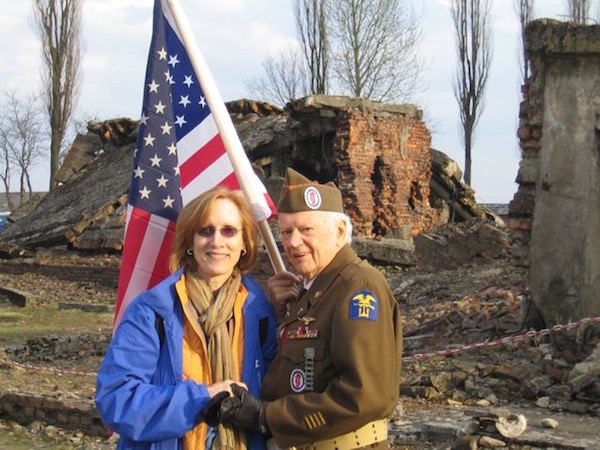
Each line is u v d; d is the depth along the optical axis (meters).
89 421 7.82
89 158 34.66
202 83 4.48
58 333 15.30
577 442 6.54
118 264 23.17
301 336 3.47
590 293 9.94
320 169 24.00
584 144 10.12
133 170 4.71
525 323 10.37
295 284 3.79
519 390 8.41
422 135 24.00
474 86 41.94
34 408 8.12
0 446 7.44
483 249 19.33
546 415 7.61
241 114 26.62
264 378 3.61
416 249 20.31
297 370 3.46
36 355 12.50
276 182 22.52
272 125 23.91
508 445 6.68
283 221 3.60
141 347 3.44
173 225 4.67
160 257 4.64
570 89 10.22
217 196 3.63
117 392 3.38
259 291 3.74
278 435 3.34
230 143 4.42
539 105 10.48
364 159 22.64
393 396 3.34
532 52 10.53
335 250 3.60
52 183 46.00
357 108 22.72
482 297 12.75
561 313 10.11
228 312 3.56
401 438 7.04
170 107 4.78
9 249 27.17
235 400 3.37
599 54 10.02
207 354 3.49
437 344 10.52
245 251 3.73
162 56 4.82
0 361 10.71
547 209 10.29
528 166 10.59
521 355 9.26
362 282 3.43
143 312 3.49
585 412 7.72
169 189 4.71
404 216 23.36
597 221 9.98
